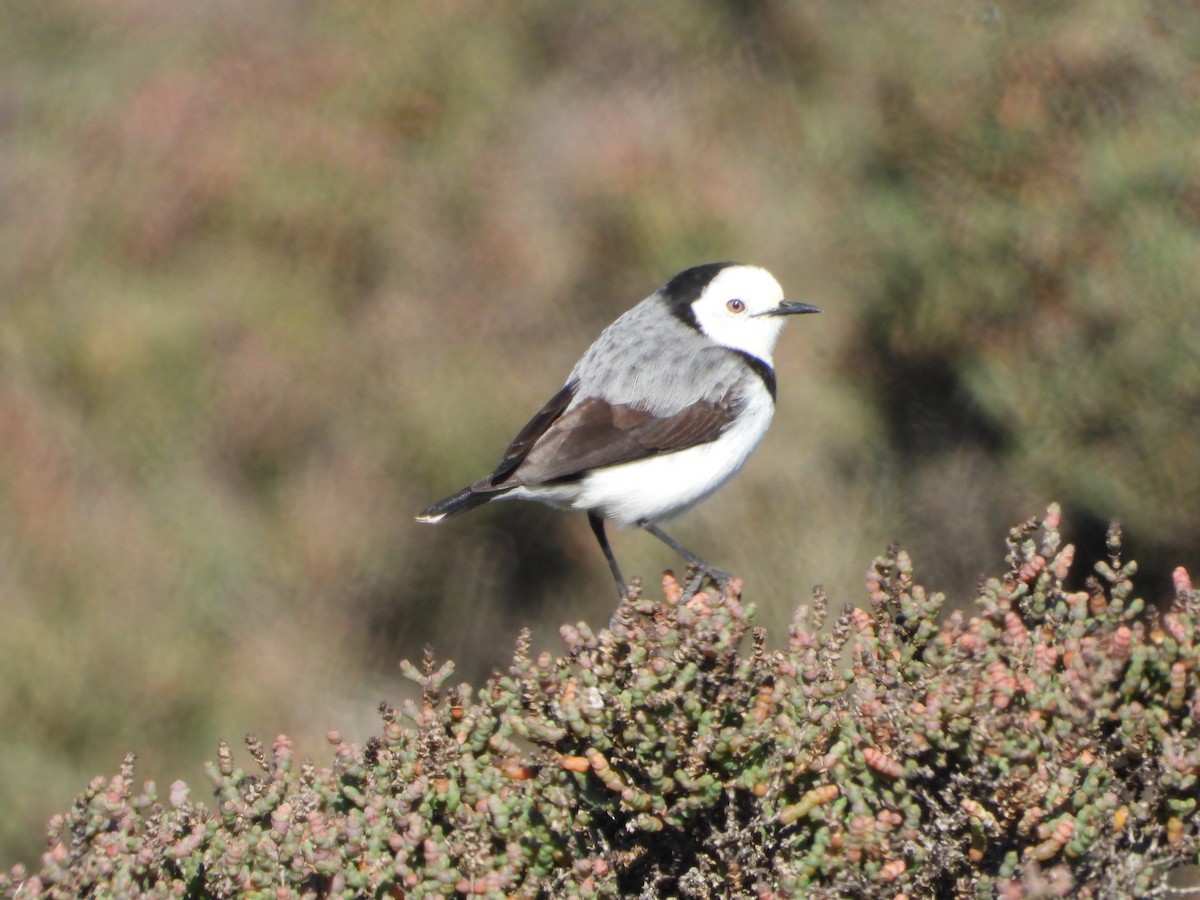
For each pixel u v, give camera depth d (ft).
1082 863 13.93
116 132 61.82
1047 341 55.83
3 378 56.24
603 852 15.20
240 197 59.31
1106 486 54.13
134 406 56.03
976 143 57.36
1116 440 54.70
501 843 15.34
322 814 15.69
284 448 55.72
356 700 52.21
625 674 15.15
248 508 54.95
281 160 59.82
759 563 54.08
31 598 51.67
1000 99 57.21
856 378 57.82
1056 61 56.39
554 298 58.29
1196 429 54.08
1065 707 13.88
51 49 66.95
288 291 57.72
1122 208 55.31
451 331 57.36
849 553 53.88
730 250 58.90
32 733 49.85
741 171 60.75
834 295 58.59
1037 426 55.21
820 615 15.19
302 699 51.70
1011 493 54.90
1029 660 14.78
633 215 59.57
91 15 67.21
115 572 52.85
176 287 57.98
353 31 63.77
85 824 15.67
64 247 59.11
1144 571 53.83
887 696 14.53
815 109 61.62
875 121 60.08
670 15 65.05
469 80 62.39
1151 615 15.08
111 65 65.26
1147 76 55.42
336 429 56.08
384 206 59.52
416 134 61.41
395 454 55.67
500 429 55.52
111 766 49.75
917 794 14.70
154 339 56.44
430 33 63.67
